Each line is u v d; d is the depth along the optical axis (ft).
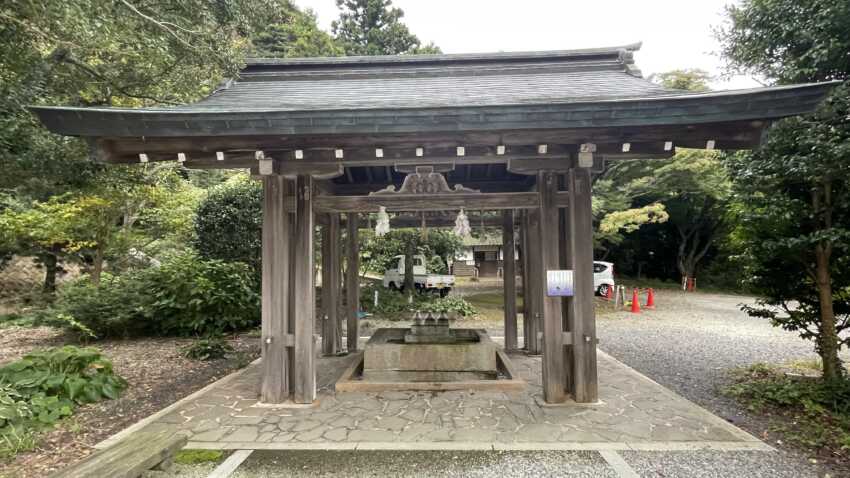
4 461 11.04
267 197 15.56
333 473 10.38
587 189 15.03
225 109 13.06
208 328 28.17
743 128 13.26
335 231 23.81
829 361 15.42
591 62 20.86
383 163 15.23
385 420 13.67
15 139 18.65
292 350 16.14
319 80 21.01
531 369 19.99
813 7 14.05
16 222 30.89
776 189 15.90
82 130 12.74
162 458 9.52
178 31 20.88
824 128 13.53
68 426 13.39
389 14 66.80
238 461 11.01
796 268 16.38
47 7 15.39
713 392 16.72
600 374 18.80
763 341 27.66
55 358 15.57
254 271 32.73
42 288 40.86
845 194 14.29
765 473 10.18
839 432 12.32
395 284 53.52
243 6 22.56
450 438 12.29
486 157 14.98
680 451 11.37
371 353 18.07
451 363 17.87
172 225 37.37
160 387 17.81
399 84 19.62
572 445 11.76
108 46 20.12
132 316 26.81
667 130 13.50
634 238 79.05
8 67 17.71
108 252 37.32
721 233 69.46
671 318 38.50
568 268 15.58
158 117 12.47
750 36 16.55
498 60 21.61
